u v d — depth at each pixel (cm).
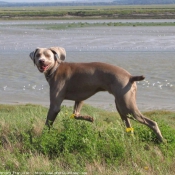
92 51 3753
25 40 4716
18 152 951
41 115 1347
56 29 6347
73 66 1022
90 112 1744
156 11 11481
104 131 1016
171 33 5300
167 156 945
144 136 1027
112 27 6644
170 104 2127
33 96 2314
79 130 994
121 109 987
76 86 1012
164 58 3259
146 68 2888
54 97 1020
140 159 924
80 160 923
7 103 2169
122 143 954
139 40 4538
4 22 8962
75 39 4762
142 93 2309
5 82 2569
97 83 1000
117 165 909
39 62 998
